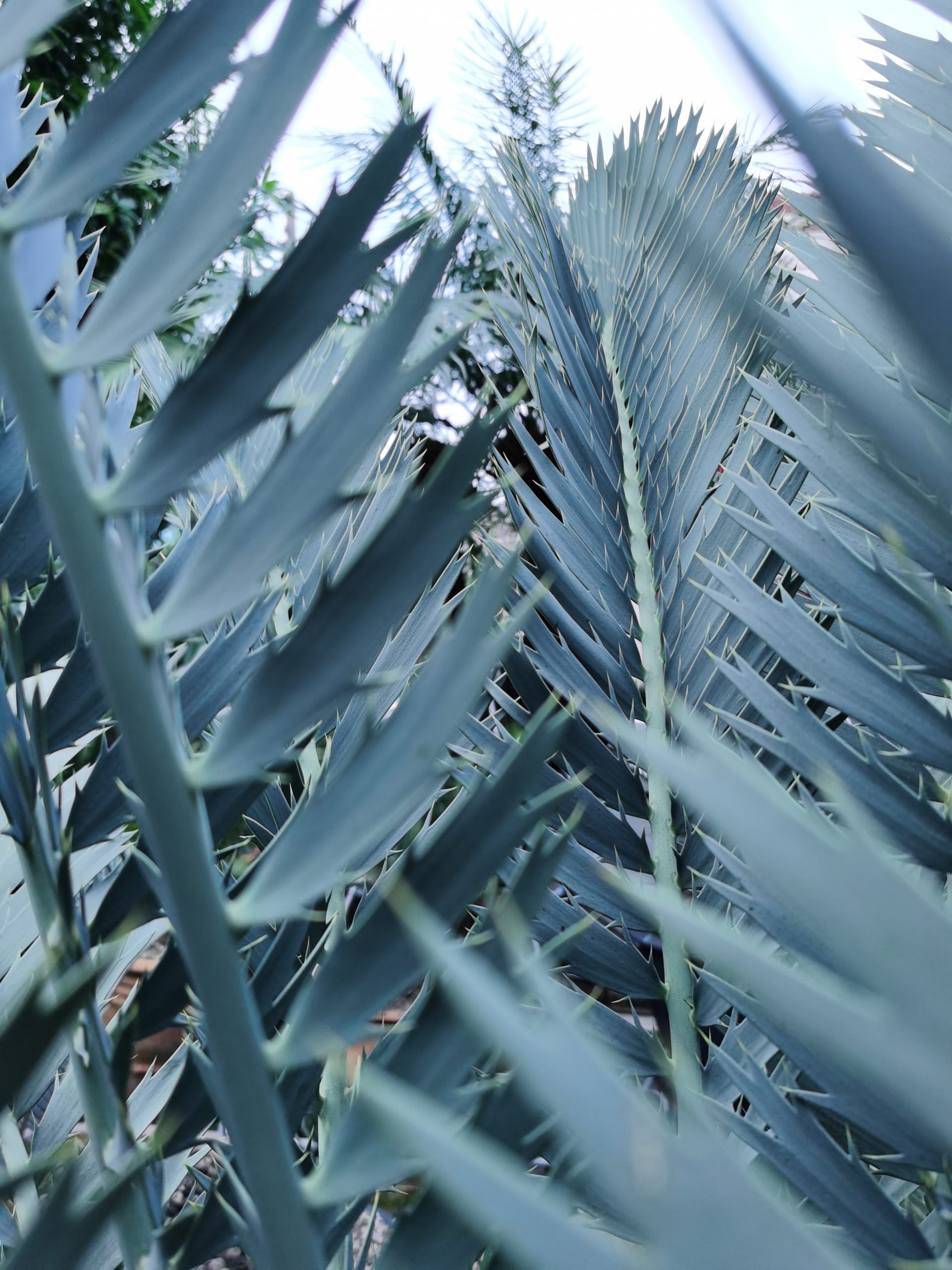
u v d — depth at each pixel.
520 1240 0.19
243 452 0.69
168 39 0.31
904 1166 0.50
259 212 0.30
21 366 0.29
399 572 0.30
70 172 0.29
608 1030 0.59
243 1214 0.34
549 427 0.80
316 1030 0.30
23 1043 0.22
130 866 0.40
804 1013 0.18
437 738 0.30
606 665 0.70
